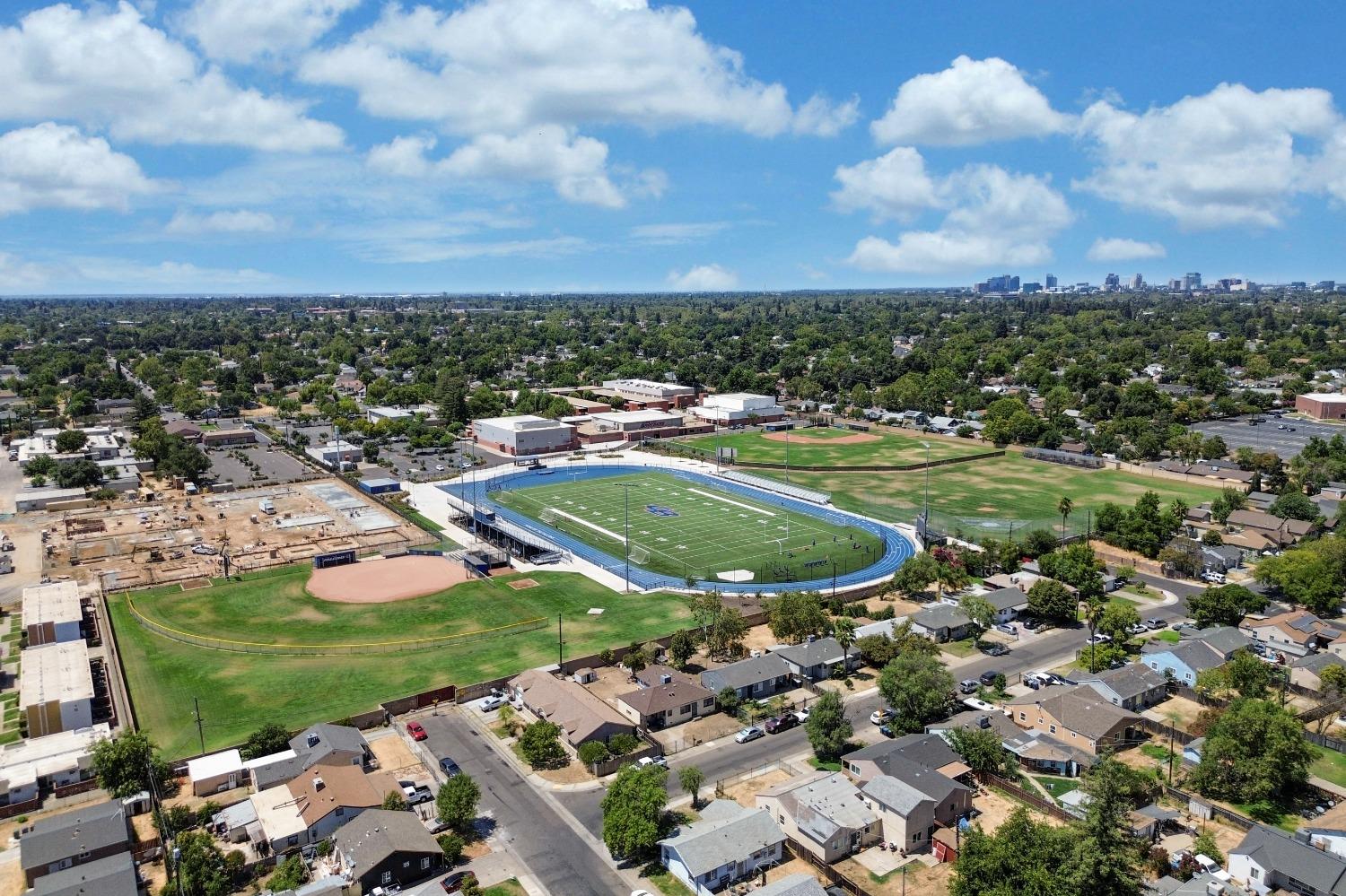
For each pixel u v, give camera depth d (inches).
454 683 4468.5
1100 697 4079.7
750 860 3019.2
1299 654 4707.2
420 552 6727.4
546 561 6476.4
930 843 3193.9
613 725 3811.5
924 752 3550.7
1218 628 4837.6
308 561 6446.9
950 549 6461.6
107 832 3075.8
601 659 4712.1
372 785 3420.3
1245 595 5093.5
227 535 7145.7
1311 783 3548.2
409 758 3767.2
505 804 3415.4
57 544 6845.5
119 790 3405.5
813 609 4906.5
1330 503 7815.0
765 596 5575.8
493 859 3078.2
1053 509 7859.3
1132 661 4626.0
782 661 4507.9
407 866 2947.8
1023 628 5255.9
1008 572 6107.3
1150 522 6609.3
